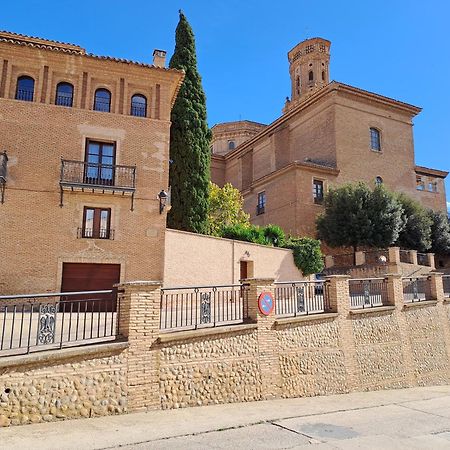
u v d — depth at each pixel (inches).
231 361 370.6
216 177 1802.4
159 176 732.7
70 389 280.7
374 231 1036.5
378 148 1382.9
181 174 940.0
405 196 1211.9
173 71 754.2
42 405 268.4
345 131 1310.3
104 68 729.6
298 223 1184.8
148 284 330.0
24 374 265.3
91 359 293.6
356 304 557.6
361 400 413.4
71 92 719.1
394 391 499.5
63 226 673.0
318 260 935.7
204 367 351.3
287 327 427.8
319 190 1245.7
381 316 551.8
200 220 935.7
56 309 299.1
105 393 294.4
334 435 265.0
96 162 712.4
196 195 938.7
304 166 1218.0
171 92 792.3
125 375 306.2
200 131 976.9
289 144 1503.4
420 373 579.8
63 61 709.3
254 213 1401.3
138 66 735.7
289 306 485.4
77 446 223.3
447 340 649.0
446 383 616.1
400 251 978.7
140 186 719.7
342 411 345.7
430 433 280.8
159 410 315.6
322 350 457.1
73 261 669.3
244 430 268.8
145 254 701.9
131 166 709.3
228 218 1131.9
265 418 302.8
